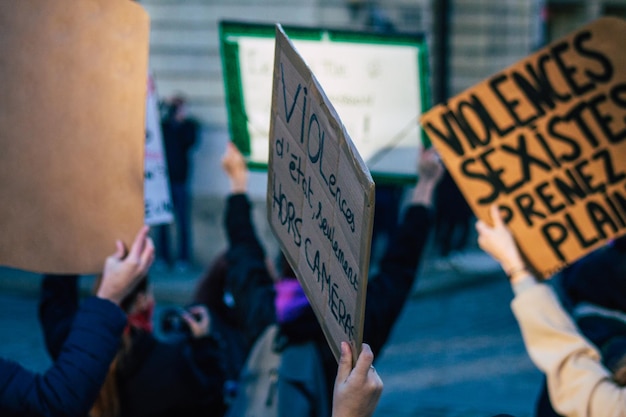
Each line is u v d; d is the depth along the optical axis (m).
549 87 3.58
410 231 4.02
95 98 3.18
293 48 2.61
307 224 2.65
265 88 4.74
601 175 3.55
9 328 11.47
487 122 3.61
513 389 9.19
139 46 3.21
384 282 3.86
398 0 16.19
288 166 2.77
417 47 4.74
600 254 3.76
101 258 3.21
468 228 15.73
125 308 3.71
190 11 15.44
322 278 2.55
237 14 15.40
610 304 3.72
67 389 3.04
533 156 3.59
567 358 3.21
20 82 3.12
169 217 4.04
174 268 14.85
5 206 3.12
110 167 3.20
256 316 4.05
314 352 3.73
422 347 10.88
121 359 3.71
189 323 4.02
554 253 3.57
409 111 4.80
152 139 3.99
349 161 2.26
